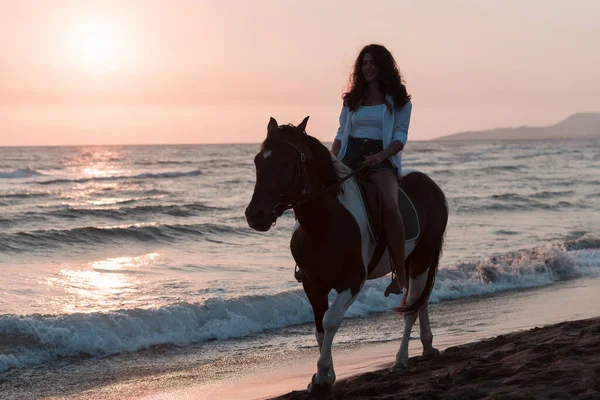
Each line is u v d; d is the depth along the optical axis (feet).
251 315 35.12
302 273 18.95
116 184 137.08
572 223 79.10
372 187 19.94
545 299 39.96
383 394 18.20
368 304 38.78
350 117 20.74
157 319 32.60
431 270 22.91
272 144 17.10
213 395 22.52
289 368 26.30
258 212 16.57
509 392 15.81
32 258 53.36
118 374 26.22
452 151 326.85
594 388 15.37
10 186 130.21
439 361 21.86
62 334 29.73
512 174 165.27
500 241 63.98
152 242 63.00
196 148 490.08
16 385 24.93
